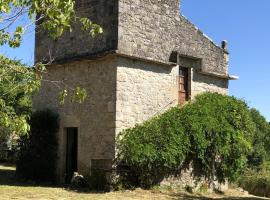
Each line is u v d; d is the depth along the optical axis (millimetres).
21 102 26078
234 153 17141
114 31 15359
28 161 17547
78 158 16156
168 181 15828
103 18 15836
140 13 16031
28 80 8000
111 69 15359
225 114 16922
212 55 18766
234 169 17375
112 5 15539
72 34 16969
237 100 17688
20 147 17891
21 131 6996
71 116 16672
